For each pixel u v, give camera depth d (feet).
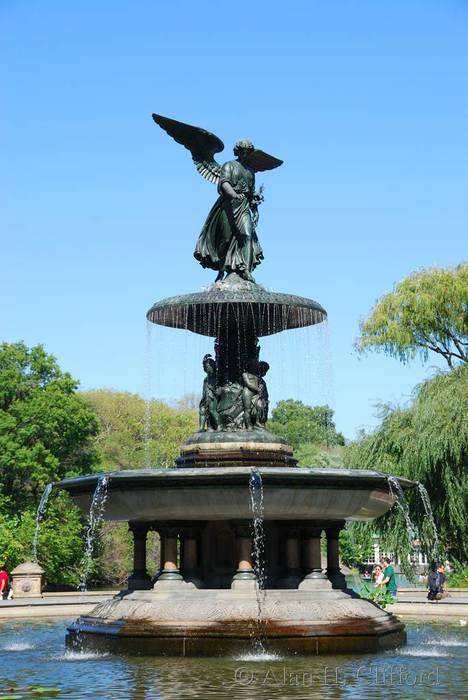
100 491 46.68
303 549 48.57
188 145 55.21
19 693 32.24
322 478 45.11
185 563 48.65
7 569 131.23
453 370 101.76
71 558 145.38
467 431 93.04
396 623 47.42
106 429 187.83
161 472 44.80
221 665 38.91
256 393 52.44
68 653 45.16
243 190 54.39
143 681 34.76
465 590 96.89
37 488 149.48
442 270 120.37
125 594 49.37
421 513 97.25
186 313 52.39
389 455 100.27
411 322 118.11
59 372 152.05
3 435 141.38
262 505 45.27
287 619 43.01
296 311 52.21
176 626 42.65
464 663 40.01
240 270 53.83
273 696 31.07
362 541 102.63
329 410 266.36
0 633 60.70
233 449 50.01
